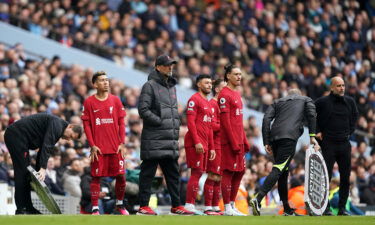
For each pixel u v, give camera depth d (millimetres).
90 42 73625
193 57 79438
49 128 34188
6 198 41500
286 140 36719
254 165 56188
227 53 83250
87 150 53344
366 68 96688
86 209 42875
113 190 43312
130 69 74188
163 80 35875
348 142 39031
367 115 85688
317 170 36906
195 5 90125
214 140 37375
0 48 61188
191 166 36188
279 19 93438
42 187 33250
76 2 76625
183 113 68000
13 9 70562
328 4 99562
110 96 36188
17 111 52875
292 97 37656
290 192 46562
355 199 60281
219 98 37062
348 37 99750
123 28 77625
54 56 65000
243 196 46375
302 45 91812
